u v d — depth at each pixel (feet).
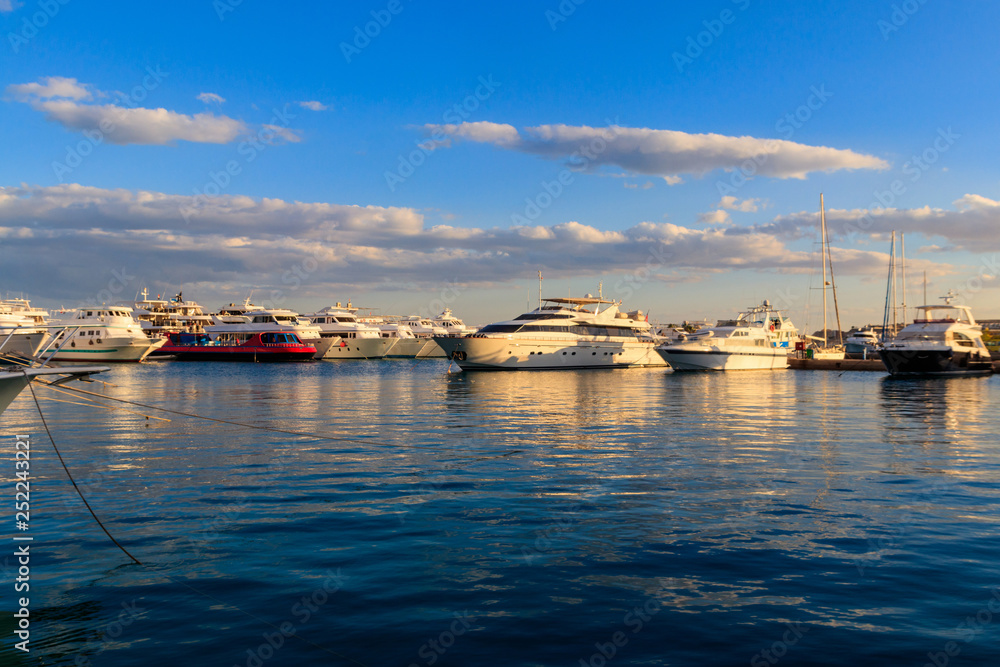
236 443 58.18
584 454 52.85
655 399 106.32
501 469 46.65
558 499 37.88
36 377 34.14
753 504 36.68
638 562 27.35
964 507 36.04
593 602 23.35
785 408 92.07
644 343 212.43
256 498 38.14
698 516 34.22
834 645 20.02
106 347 242.37
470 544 29.78
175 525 32.73
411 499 37.91
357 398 107.65
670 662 19.07
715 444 58.34
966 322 185.68
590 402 100.63
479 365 182.39
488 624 21.61
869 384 146.61
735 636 20.66
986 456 52.26
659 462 49.39
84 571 26.40
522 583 25.11
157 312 345.10
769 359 201.26
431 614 22.40
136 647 20.04
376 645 20.18
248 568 26.76
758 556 28.02
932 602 23.17
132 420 74.69
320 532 31.63
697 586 24.75
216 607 22.98
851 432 66.64
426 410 88.22
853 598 23.54
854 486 41.16
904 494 39.06
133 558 27.91
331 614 22.39
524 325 187.11
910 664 18.83
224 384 143.95
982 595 23.75
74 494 38.91
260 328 286.87
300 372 201.77
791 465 48.19
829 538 30.42
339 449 55.11
